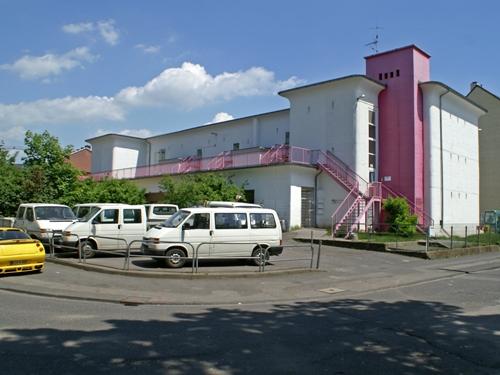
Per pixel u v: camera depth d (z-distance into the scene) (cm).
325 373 514
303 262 1619
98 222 1602
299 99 3172
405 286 1197
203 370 517
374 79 2952
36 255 1252
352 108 2884
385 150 3034
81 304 904
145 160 4831
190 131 4206
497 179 4016
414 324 759
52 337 644
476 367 542
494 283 1252
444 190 3073
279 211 2703
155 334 672
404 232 2566
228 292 1057
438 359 570
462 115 3441
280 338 661
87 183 3016
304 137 3114
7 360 541
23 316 777
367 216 2716
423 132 2992
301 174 2780
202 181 2697
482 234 3173
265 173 2803
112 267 1320
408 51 2978
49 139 2861
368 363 551
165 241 1345
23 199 2609
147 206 2309
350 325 750
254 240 1483
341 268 1519
